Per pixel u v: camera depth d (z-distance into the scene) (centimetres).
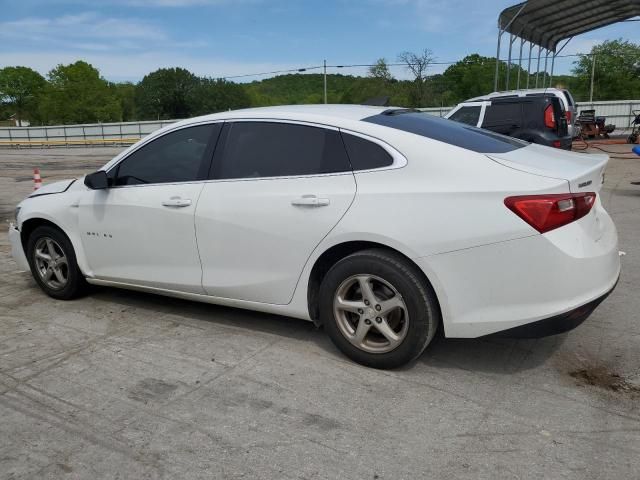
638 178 1226
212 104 8188
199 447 284
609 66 6662
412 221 330
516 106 1045
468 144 355
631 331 412
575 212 317
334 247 361
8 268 616
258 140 394
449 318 331
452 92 6594
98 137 4316
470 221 318
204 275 412
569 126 1102
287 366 368
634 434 287
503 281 317
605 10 2112
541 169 327
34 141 4253
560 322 314
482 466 265
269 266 382
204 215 400
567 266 309
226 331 427
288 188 371
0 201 1148
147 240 432
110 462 273
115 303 494
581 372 354
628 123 3381
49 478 263
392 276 337
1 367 375
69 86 8119
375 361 356
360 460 271
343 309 362
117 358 385
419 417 306
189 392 338
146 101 8212
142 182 437
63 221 479
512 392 331
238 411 316
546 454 272
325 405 320
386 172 346
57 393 340
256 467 267
